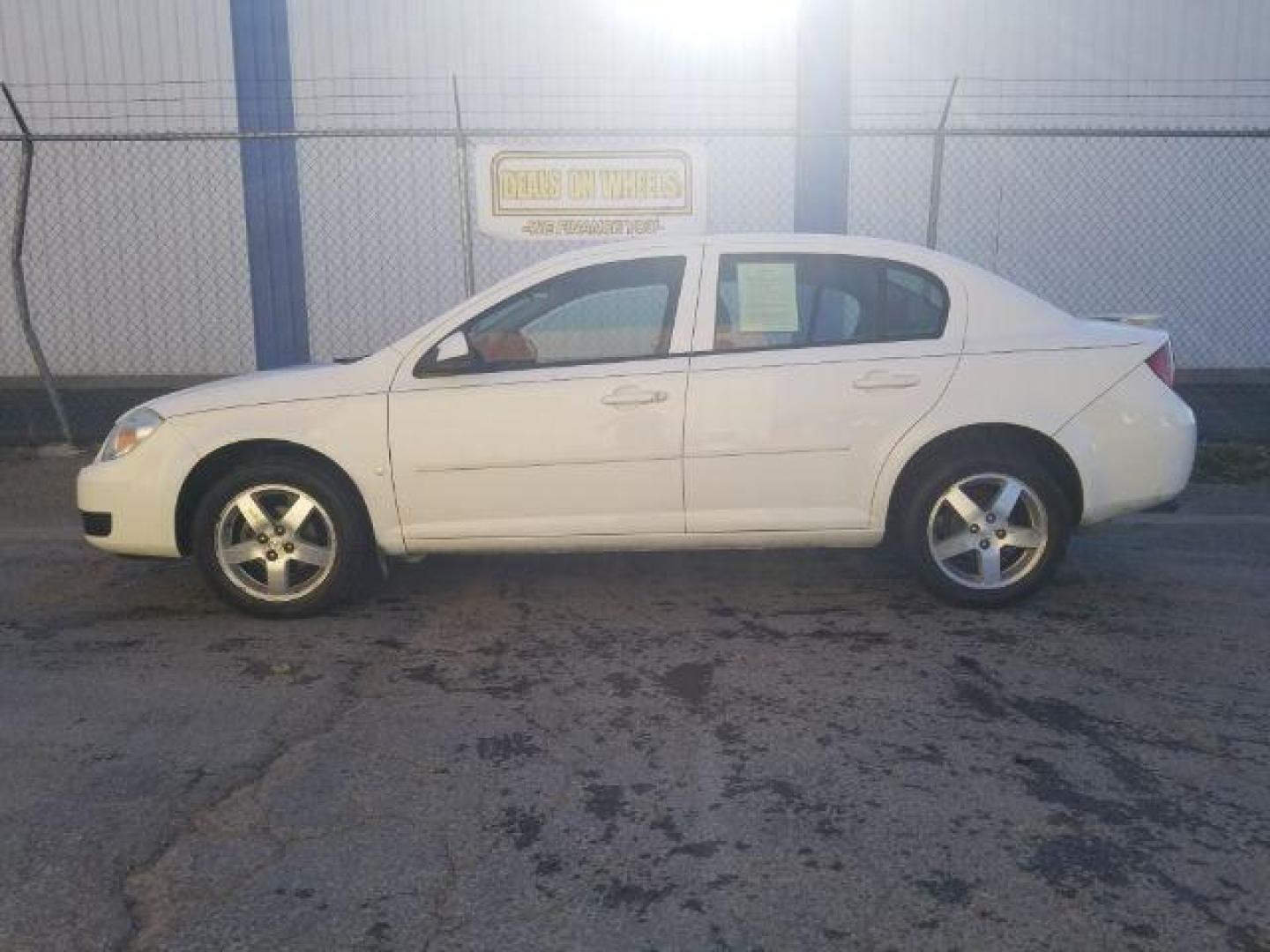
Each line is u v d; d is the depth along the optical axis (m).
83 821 3.45
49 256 11.80
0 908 2.99
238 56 11.37
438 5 11.27
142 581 6.04
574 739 4.02
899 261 5.33
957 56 11.39
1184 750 3.90
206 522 5.23
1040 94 11.46
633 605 5.50
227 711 4.29
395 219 11.59
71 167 11.64
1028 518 5.26
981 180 11.56
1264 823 3.40
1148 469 5.21
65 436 9.49
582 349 5.29
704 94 11.40
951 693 4.40
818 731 4.07
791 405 5.14
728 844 3.30
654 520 5.23
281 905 3.00
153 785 3.69
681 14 11.30
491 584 5.84
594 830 3.38
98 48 11.41
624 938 2.86
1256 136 8.54
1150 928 2.88
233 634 5.16
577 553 5.79
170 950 2.81
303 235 11.64
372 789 3.65
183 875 3.15
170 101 11.44
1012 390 5.14
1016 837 3.32
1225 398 11.05
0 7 11.34
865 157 11.49
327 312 11.76
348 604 5.55
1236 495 7.85
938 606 5.43
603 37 11.33
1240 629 5.12
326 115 11.43
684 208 9.19
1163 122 11.51
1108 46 11.41
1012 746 3.94
